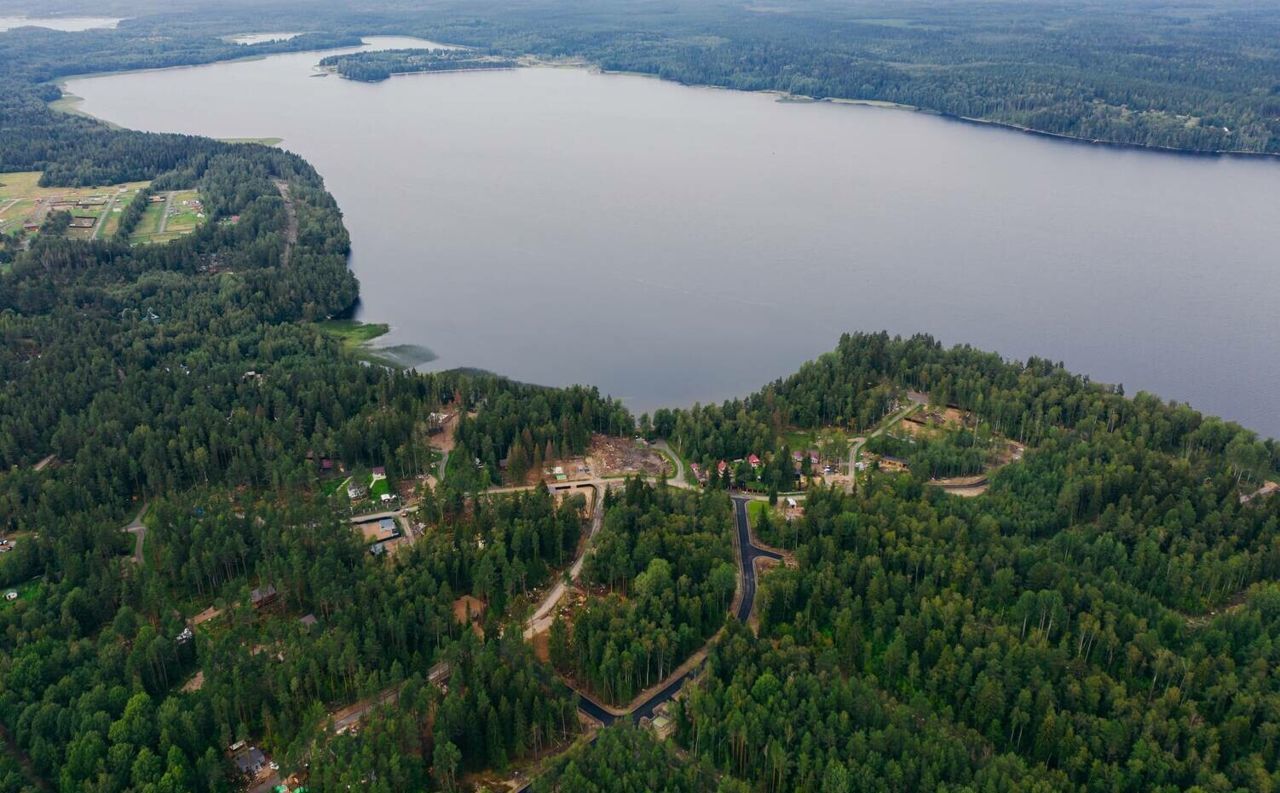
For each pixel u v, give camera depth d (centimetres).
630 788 18400
